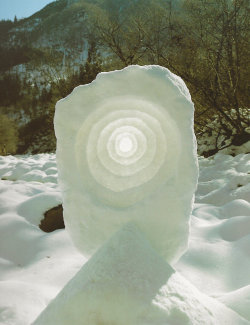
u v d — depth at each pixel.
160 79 2.01
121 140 2.11
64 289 1.84
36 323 1.79
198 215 4.86
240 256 3.39
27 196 5.82
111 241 1.91
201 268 3.24
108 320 1.62
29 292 2.55
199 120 10.96
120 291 1.65
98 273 1.73
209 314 1.74
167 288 1.72
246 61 10.22
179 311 1.63
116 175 2.13
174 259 2.17
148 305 1.61
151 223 2.08
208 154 10.18
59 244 3.96
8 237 4.17
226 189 6.05
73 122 2.09
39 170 8.73
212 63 9.70
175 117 2.03
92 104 2.07
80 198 2.12
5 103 59.38
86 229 2.14
